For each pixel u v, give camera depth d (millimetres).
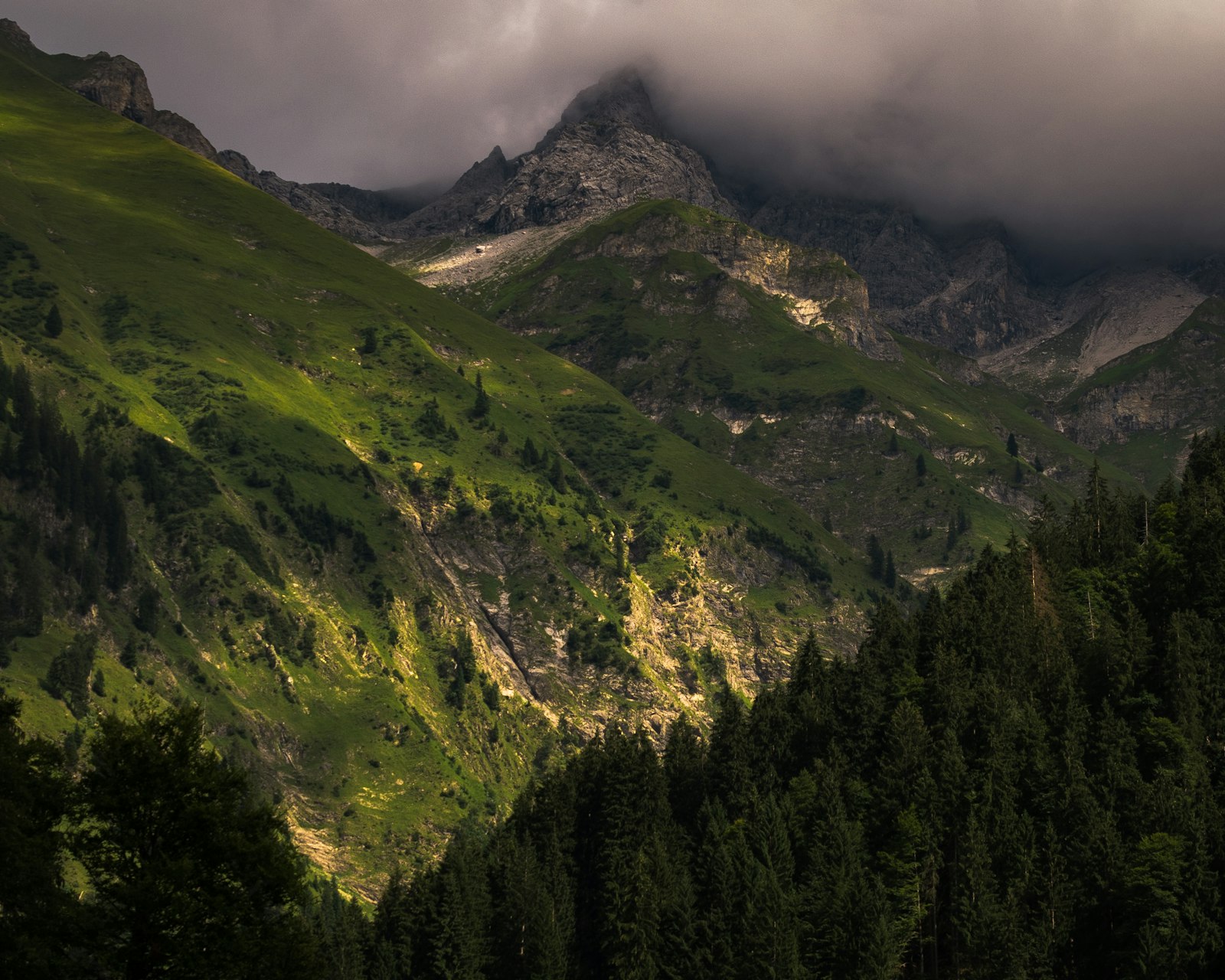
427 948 149750
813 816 148750
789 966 128250
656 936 139000
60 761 65188
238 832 63844
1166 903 125188
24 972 57812
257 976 62750
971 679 162500
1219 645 158250
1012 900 129750
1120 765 143250
